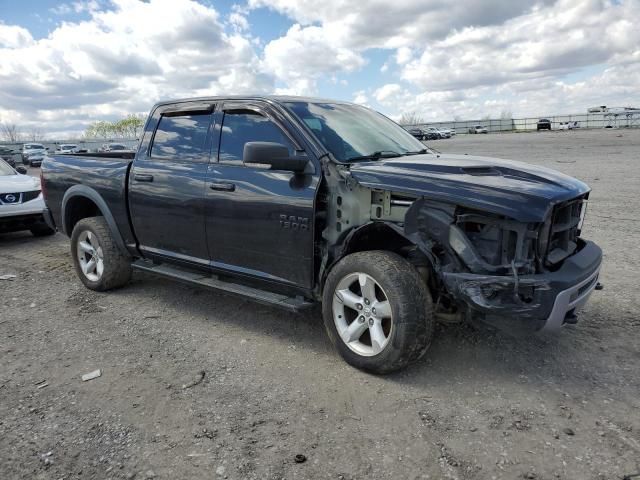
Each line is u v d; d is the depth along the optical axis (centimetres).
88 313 483
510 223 309
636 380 335
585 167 1593
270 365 369
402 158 396
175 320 461
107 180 512
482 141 3981
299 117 391
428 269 361
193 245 447
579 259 333
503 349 382
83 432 290
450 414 301
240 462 262
